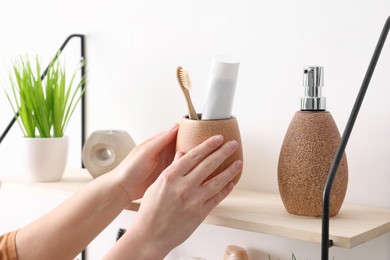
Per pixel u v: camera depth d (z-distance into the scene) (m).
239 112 0.85
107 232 1.04
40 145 0.92
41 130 0.94
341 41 0.74
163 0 0.92
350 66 0.73
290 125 0.66
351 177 0.74
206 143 0.59
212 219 0.67
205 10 0.87
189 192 0.58
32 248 0.74
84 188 0.75
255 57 0.82
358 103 0.58
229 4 0.85
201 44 0.88
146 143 0.72
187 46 0.90
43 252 0.74
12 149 1.25
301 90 0.78
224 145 0.60
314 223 0.62
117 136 0.89
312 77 0.65
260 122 0.83
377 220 0.64
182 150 0.66
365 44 0.72
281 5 0.79
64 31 1.09
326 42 0.75
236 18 0.84
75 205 0.74
